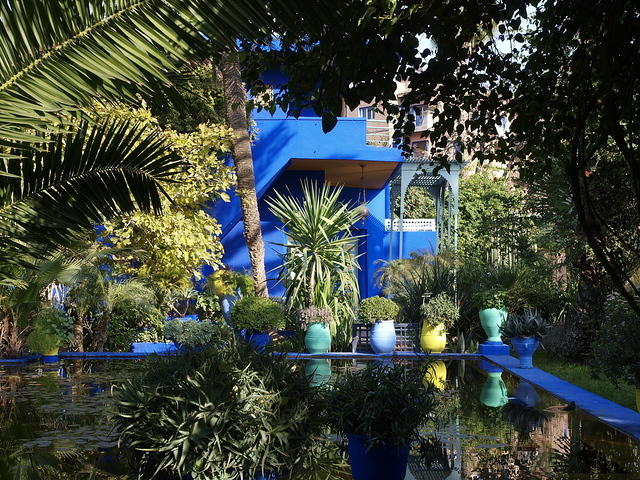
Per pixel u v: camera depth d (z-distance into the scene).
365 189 22.25
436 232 20.44
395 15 4.76
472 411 8.52
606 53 5.15
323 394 6.19
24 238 4.71
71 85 3.28
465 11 5.08
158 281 14.31
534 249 15.10
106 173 4.86
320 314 13.81
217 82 15.01
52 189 4.74
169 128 13.66
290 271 14.44
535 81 6.07
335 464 6.20
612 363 8.33
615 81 5.43
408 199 24.52
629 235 10.72
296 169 19.00
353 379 6.02
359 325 14.10
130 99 3.46
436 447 6.78
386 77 5.01
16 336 13.35
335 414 5.83
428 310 14.11
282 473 5.93
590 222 4.93
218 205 17.17
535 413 8.39
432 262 16.70
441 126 6.20
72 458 6.36
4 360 12.99
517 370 11.66
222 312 15.62
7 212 4.62
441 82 5.59
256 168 17.17
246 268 17.56
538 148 6.71
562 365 12.05
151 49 3.18
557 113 6.25
